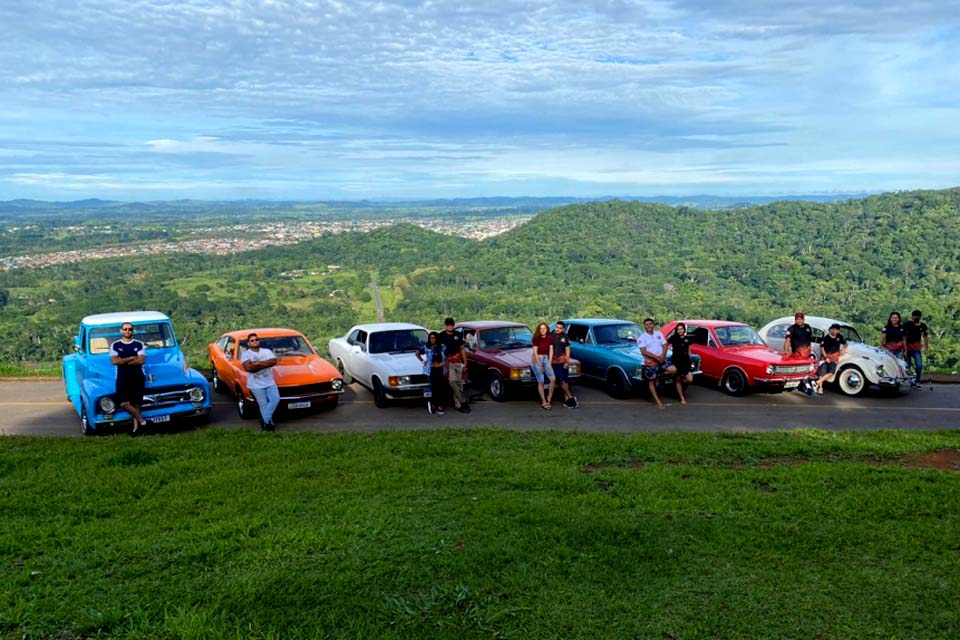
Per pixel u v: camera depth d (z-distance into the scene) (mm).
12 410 12641
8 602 4672
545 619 4496
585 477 7609
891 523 6211
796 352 13656
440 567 5199
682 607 4660
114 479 7492
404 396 12242
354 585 4902
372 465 8086
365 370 13383
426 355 12031
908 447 9180
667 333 15297
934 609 4664
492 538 5742
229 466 8102
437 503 6711
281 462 8266
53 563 5312
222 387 14195
